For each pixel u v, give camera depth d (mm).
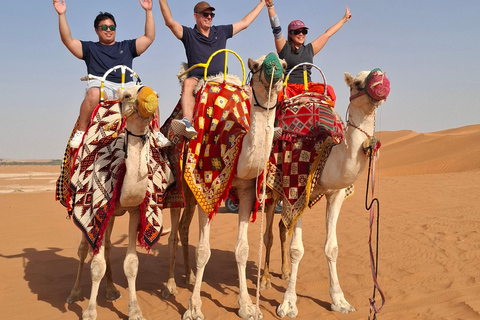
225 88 6348
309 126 6141
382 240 10148
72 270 8672
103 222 5340
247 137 5410
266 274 7223
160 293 7086
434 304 6184
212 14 7203
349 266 8250
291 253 6035
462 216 12633
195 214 15375
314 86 7125
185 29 7234
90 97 6453
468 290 6672
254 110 5266
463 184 22609
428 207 14891
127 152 5137
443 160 41219
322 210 15219
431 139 59594
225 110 6105
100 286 7535
